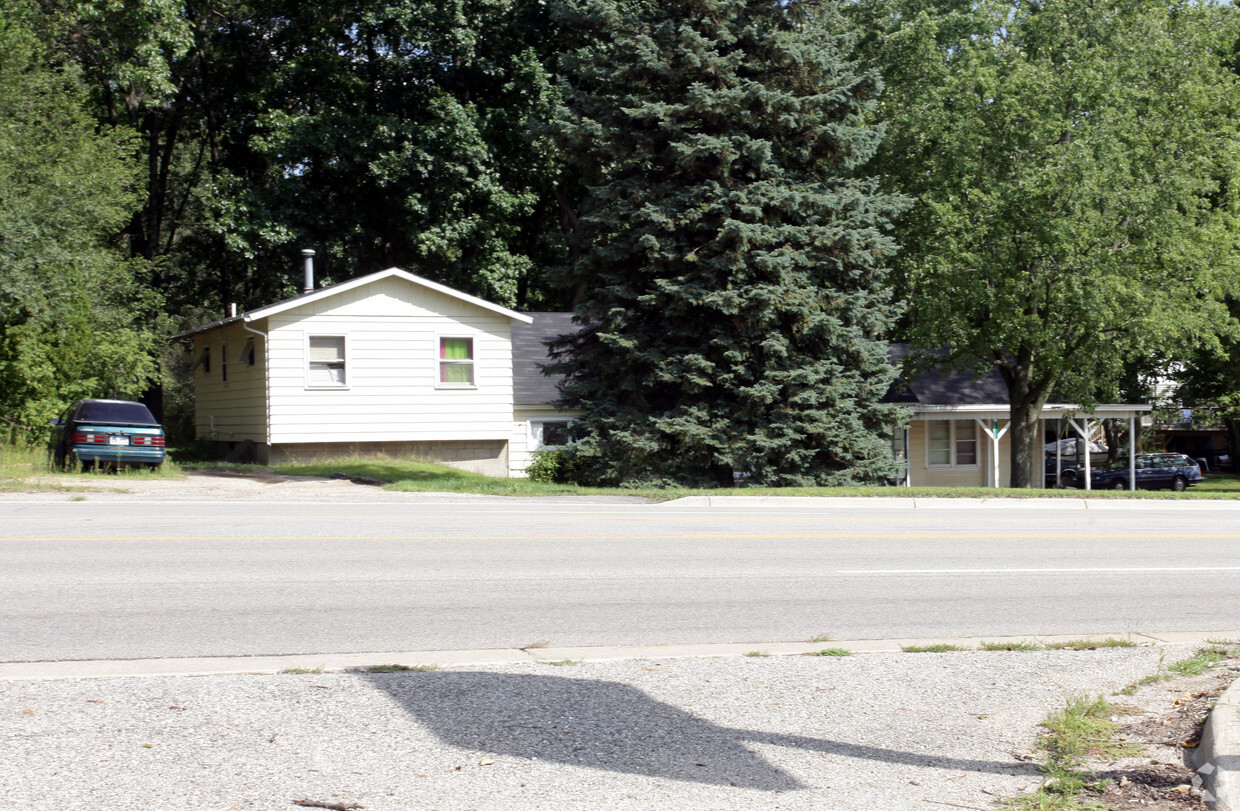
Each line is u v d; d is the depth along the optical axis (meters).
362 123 35.25
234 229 35.62
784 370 24.22
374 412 27.95
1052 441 48.91
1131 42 28.53
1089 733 5.56
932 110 30.05
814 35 25.27
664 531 13.86
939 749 5.34
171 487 19.73
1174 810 4.53
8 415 24.20
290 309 27.02
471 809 4.42
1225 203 30.67
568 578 10.10
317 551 11.42
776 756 5.17
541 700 5.94
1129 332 28.28
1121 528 15.59
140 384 31.17
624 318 24.78
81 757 4.88
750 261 23.88
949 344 31.06
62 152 27.64
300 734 5.27
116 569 10.05
